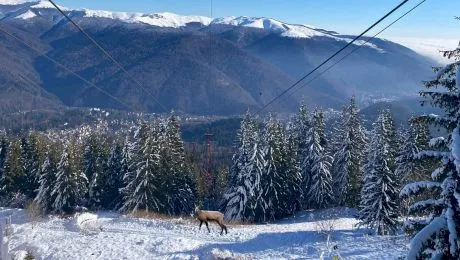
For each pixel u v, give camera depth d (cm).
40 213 5612
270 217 5678
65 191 5859
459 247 1005
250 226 4781
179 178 6109
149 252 3222
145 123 5725
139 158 5638
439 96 1112
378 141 4175
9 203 6631
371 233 3712
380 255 2848
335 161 6219
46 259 3038
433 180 1172
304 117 6656
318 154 6022
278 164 5597
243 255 3111
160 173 5672
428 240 1052
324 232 3503
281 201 5700
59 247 3312
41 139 7344
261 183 5528
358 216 3994
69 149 6050
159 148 5750
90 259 3044
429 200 1178
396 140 5075
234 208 5569
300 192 5988
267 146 5575
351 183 5734
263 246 3425
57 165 6038
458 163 995
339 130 6062
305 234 3759
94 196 6638
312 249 3212
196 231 4041
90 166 6712
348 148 5797
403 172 4425
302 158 6366
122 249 3288
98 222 4588
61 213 5859
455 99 1097
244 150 5884
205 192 7031
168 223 4516
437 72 1148
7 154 6956
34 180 6831
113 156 6919
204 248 3284
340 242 3409
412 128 4656
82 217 4656
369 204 3788
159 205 5703
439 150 1183
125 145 6669
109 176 6838
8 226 3048
